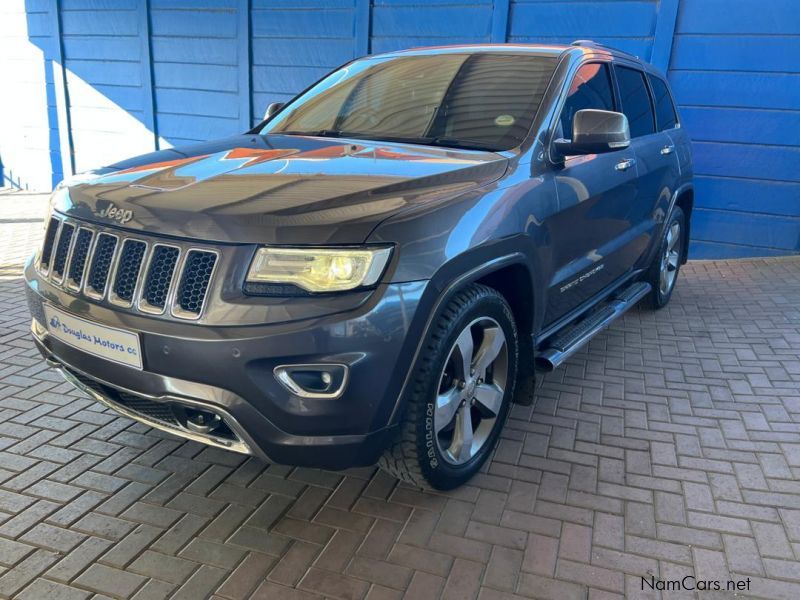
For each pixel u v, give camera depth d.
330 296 1.98
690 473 2.83
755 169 6.62
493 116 3.06
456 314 2.32
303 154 2.72
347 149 2.82
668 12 6.41
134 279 2.16
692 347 4.38
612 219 3.67
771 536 2.42
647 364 4.07
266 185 2.26
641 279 4.90
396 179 2.33
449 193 2.34
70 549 2.27
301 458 2.09
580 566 2.25
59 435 3.02
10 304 4.93
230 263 2.00
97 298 2.23
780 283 5.96
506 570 2.22
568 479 2.78
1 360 3.85
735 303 5.41
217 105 8.85
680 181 4.87
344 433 2.07
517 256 2.59
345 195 2.16
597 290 3.80
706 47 6.44
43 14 9.62
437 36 7.38
